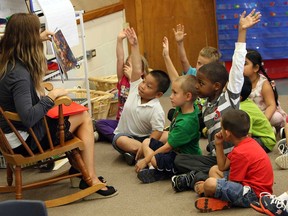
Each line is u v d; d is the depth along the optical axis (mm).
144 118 3254
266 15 4750
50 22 3330
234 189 2457
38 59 2545
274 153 3275
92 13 4812
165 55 3453
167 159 2908
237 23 4777
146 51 5441
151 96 3242
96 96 4254
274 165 3064
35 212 1581
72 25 3568
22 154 2617
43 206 1575
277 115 3578
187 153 3008
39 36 2570
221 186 2457
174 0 5250
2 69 2514
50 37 2994
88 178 2746
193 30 5297
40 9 3457
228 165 2637
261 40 4816
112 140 3500
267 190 2482
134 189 2869
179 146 2963
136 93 3352
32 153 2574
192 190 2789
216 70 2791
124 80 3650
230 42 4836
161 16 5320
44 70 2611
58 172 3207
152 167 2947
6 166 3094
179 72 5426
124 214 2566
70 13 3547
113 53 5316
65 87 4379
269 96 3557
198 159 2859
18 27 2504
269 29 4781
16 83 2469
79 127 2789
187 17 5273
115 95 4348
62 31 3449
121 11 5375
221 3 4758
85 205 2705
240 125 2449
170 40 5363
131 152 3244
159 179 2963
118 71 3680
